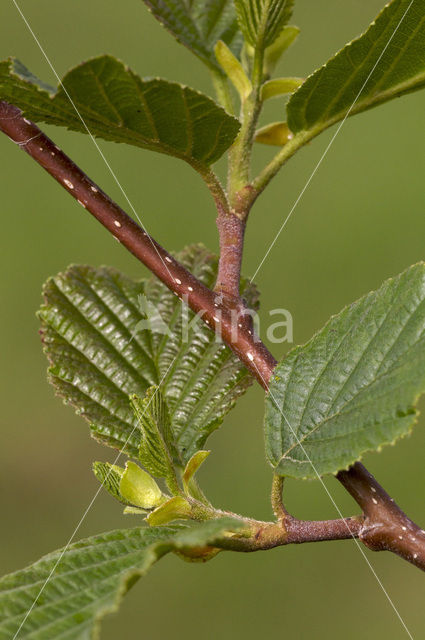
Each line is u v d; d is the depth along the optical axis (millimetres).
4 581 390
